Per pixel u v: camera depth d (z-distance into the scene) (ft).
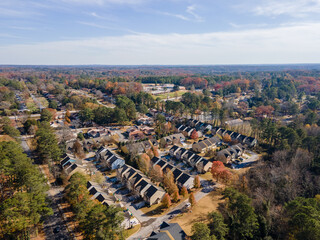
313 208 150.20
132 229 186.29
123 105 533.55
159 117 459.73
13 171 192.13
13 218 147.02
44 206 174.50
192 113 541.75
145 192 228.22
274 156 291.38
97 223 151.23
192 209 213.87
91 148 360.48
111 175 279.28
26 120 431.02
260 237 155.63
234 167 299.17
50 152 274.98
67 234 177.47
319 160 244.22
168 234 151.64
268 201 183.62
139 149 342.03
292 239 146.92
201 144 353.51
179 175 261.03
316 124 430.20
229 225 175.94
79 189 193.47
